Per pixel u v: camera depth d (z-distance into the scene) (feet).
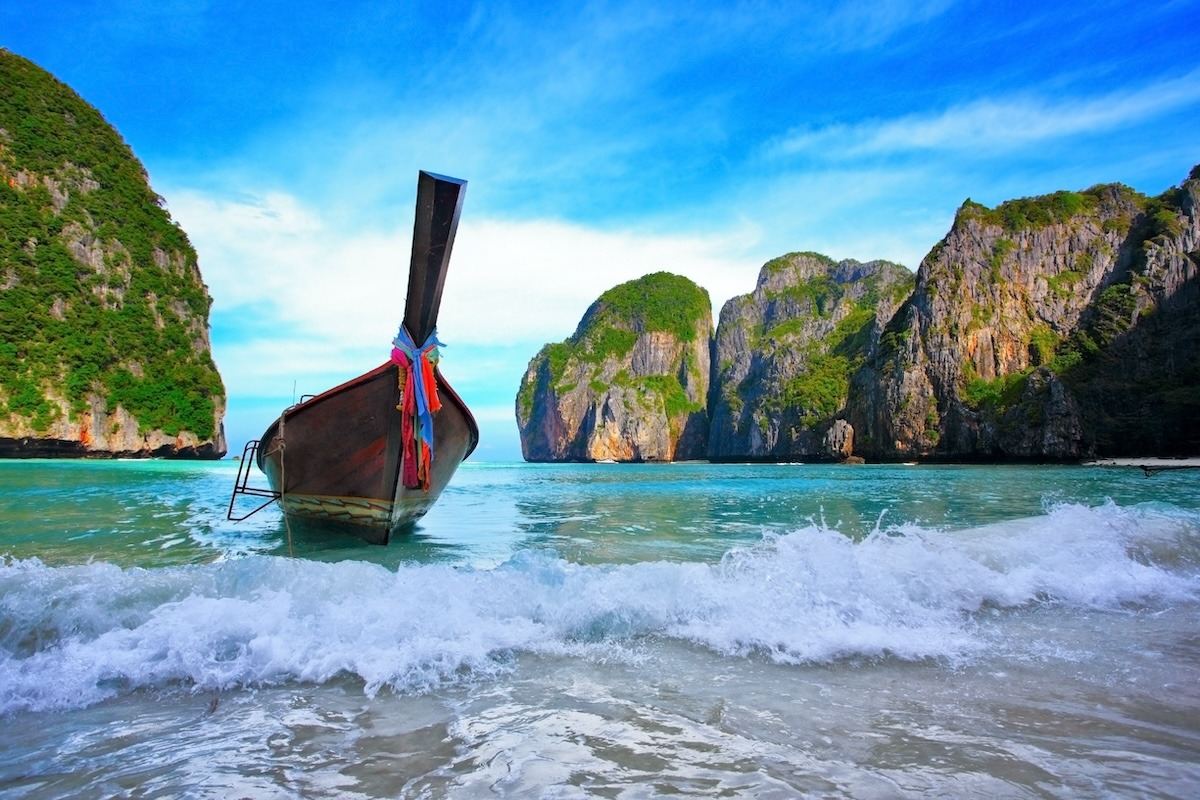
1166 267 265.95
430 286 26.45
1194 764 9.56
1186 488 74.79
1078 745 10.21
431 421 30.12
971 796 8.57
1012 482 96.12
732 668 13.99
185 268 288.71
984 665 14.30
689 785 8.87
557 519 43.16
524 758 9.75
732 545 30.12
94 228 251.60
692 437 496.64
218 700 12.17
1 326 206.80
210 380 262.67
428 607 16.01
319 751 10.08
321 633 14.60
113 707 11.85
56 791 8.84
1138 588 20.85
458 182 22.63
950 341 279.69
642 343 519.19
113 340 233.35
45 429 201.77
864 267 511.81
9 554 25.12
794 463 328.29
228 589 16.85
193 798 8.64
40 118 256.11
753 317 526.16
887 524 39.14
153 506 45.65
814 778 9.08
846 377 367.66
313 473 31.22
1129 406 233.35
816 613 17.16
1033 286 297.74
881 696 12.45
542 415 529.86
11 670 12.80
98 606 15.16
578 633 15.80
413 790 8.80
